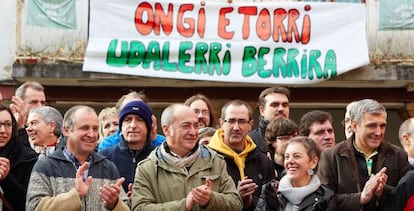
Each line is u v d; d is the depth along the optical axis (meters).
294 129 8.48
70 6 13.76
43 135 8.64
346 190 7.52
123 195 7.39
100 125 9.38
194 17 13.41
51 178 7.21
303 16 13.40
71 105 14.74
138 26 13.41
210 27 13.41
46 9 13.79
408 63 13.81
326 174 7.59
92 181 7.29
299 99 14.55
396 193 7.26
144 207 7.13
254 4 13.40
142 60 13.36
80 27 13.76
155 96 14.51
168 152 7.37
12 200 7.55
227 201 7.13
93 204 7.23
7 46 13.80
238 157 8.07
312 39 13.38
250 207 7.65
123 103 8.72
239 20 13.40
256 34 13.38
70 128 7.33
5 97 13.80
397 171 7.59
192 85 14.25
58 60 13.74
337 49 13.38
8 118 7.70
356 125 7.61
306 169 7.34
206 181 7.05
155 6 13.43
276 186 7.47
